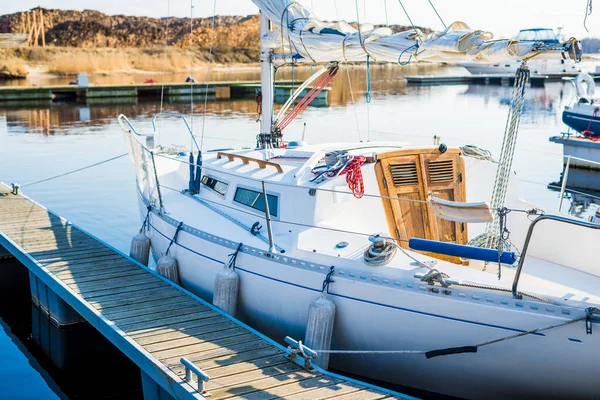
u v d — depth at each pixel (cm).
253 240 705
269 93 909
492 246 622
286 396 541
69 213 1330
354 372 645
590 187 1634
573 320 507
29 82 5128
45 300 884
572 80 2034
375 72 6712
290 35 771
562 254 654
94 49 7100
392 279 579
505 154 593
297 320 655
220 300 702
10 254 1075
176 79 5466
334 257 621
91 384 761
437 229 672
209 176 859
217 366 589
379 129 2219
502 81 4650
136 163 969
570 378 526
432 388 596
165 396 608
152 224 875
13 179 1600
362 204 666
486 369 554
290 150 815
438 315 558
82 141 2114
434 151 679
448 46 616
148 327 666
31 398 732
